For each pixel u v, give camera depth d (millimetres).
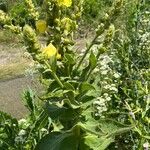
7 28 3238
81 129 3650
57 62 3436
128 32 5359
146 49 4977
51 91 3475
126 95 4672
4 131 4578
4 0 11484
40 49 3188
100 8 8594
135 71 4719
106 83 4496
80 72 3527
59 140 3576
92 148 3639
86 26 7277
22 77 8609
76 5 3344
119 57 4973
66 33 3328
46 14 3295
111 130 3549
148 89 4434
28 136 4355
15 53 10539
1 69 9422
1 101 7566
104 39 3367
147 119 4023
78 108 3535
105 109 4262
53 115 3520
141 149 3854
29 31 3135
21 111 6992
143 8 5875
